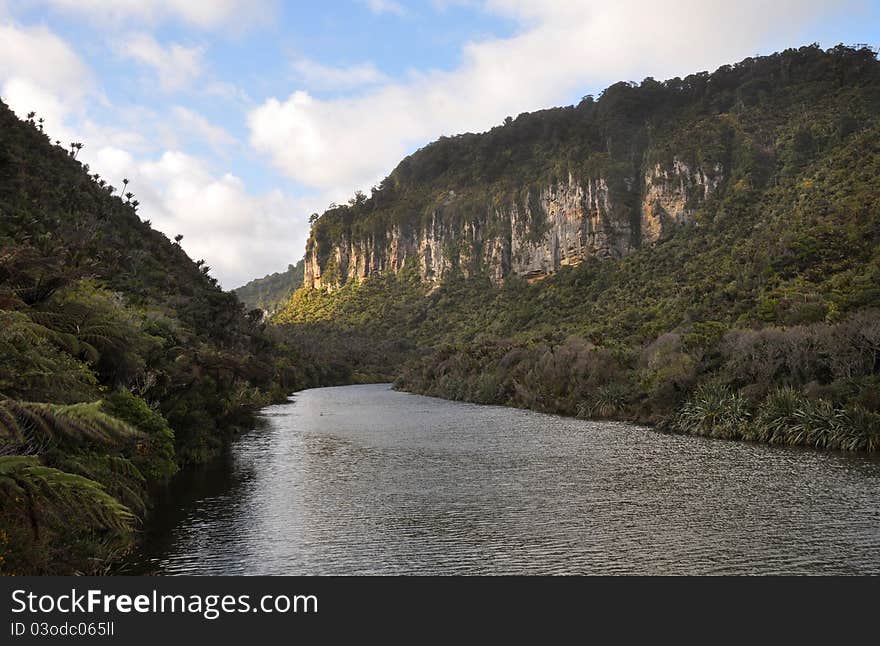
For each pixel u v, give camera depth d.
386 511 24.75
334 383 154.75
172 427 34.81
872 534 21.08
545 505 25.75
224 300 79.19
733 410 46.88
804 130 154.50
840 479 30.09
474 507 25.47
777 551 19.44
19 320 17.50
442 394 103.38
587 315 130.12
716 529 21.91
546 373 77.44
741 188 149.25
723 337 56.41
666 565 18.34
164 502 26.05
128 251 78.38
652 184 181.00
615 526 22.44
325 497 27.25
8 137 79.50
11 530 13.06
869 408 39.84
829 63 193.38
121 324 26.62
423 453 40.56
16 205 58.44
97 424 11.87
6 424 11.02
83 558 15.52
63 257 25.62
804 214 98.12
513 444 44.78
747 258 95.56
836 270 73.94
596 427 55.16
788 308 63.00
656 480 30.91
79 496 11.94
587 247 191.00
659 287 119.56
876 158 103.25
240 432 51.56
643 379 62.34
